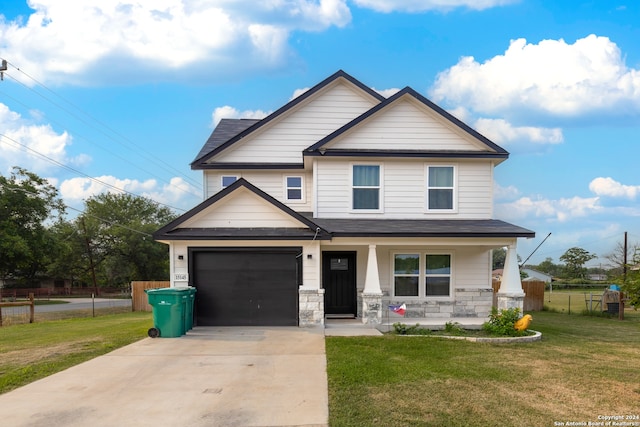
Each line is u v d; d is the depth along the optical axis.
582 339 10.65
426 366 7.08
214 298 10.97
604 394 5.82
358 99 14.57
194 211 11.05
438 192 13.07
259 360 7.43
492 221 12.84
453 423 4.76
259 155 14.40
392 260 12.86
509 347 9.03
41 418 4.91
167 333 9.55
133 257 51.06
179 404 5.33
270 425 4.69
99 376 6.55
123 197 56.75
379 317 11.07
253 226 11.22
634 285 7.17
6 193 36.28
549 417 4.97
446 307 12.84
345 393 5.69
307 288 10.88
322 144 12.76
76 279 54.97
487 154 12.81
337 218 12.81
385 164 12.97
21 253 35.75
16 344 9.67
